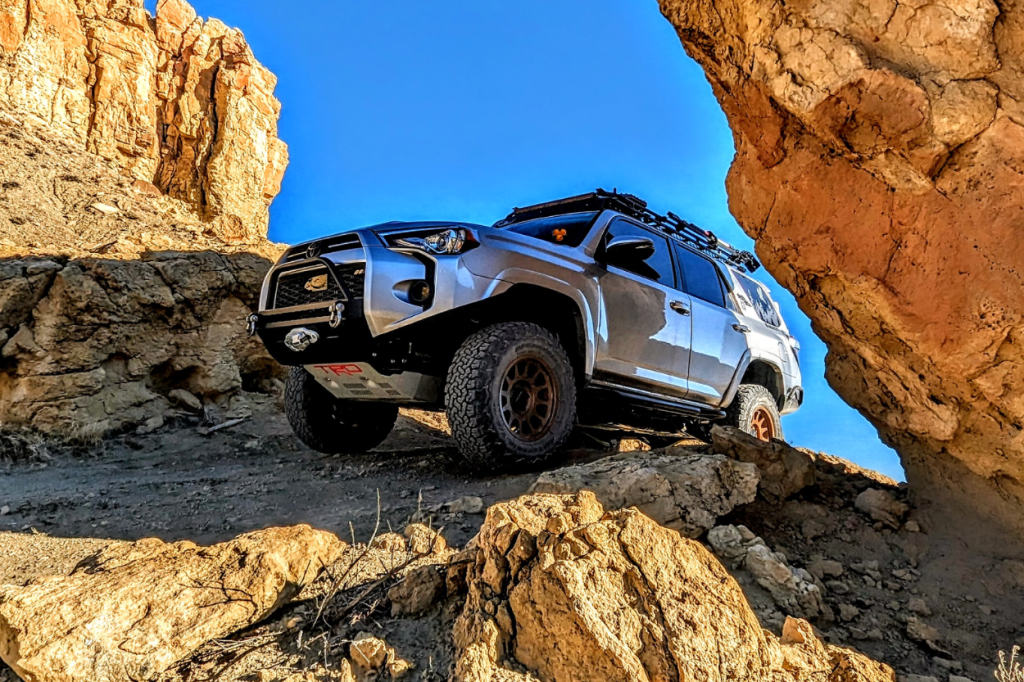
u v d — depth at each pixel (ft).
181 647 6.05
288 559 7.27
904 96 7.61
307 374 16.30
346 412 17.10
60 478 16.10
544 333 13.02
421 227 12.95
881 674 6.37
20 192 40.83
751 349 19.43
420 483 12.59
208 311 25.79
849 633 7.69
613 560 6.33
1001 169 7.59
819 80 7.95
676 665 5.57
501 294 12.60
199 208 88.33
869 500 10.67
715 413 18.26
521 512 7.38
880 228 8.66
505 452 11.96
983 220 7.82
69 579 6.68
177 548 7.62
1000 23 7.43
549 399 12.96
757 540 8.89
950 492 10.12
